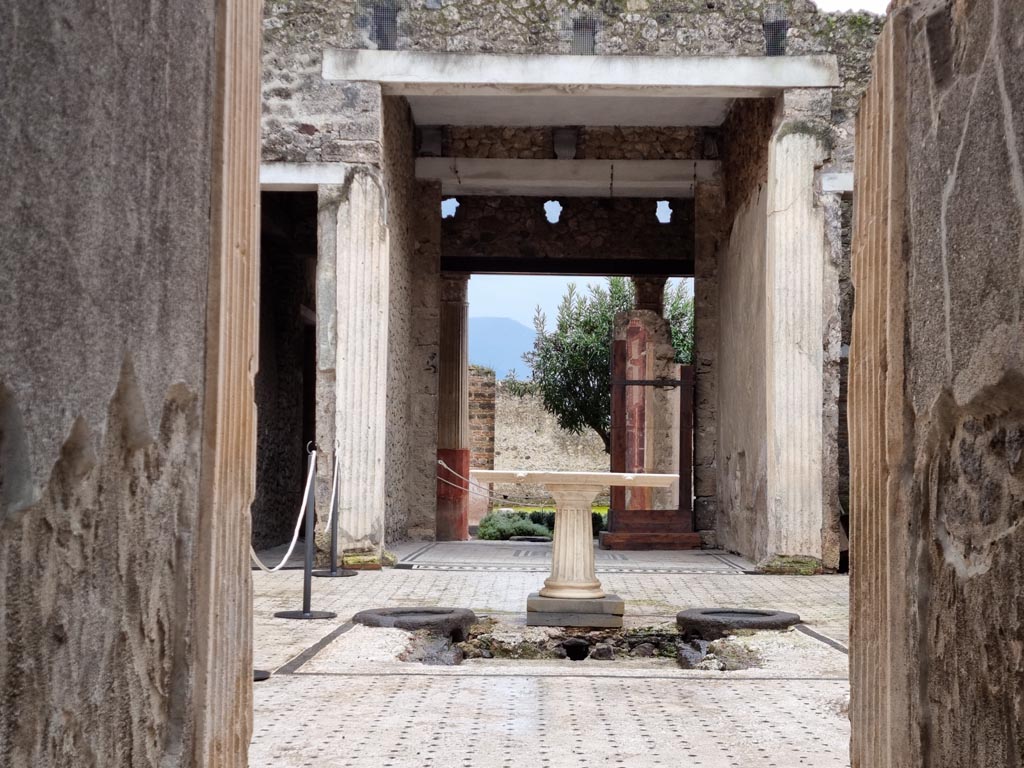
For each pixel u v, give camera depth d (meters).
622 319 15.40
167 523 1.93
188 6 1.92
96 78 1.48
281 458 15.60
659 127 14.91
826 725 4.38
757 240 12.23
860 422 2.56
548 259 16.16
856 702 2.55
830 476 11.04
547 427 24.92
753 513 12.25
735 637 6.65
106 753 1.65
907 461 2.27
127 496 1.72
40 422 1.36
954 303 1.98
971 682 1.91
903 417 2.28
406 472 14.42
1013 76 1.70
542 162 14.84
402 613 7.12
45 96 1.32
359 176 11.12
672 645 7.10
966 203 1.91
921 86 2.17
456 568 11.02
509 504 24.62
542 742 4.07
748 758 3.85
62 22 1.37
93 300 1.50
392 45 11.19
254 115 2.41
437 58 11.15
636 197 16.19
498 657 6.90
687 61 11.18
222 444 2.15
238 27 2.25
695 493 14.70
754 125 12.53
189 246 1.96
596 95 11.50
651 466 15.78
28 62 1.28
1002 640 1.79
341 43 11.18
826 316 11.13
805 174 11.13
